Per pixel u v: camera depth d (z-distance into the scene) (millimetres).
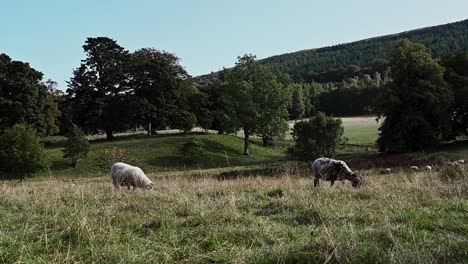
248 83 73250
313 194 11969
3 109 64625
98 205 10648
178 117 80938
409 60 57625
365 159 51719
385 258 5633
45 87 72312
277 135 76875
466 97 59219
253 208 10188
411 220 7949
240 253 6230
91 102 78500
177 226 8242
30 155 48469
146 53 91125
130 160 63281
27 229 7379
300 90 133500
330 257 5633
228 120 73438
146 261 5992
